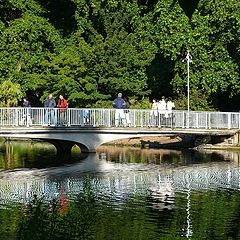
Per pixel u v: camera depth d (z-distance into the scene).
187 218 18.69
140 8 48.84
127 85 46.12
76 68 45.75
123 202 21.27
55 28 51.59
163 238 16.28
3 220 18.05
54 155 38.59
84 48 45.81
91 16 49.81
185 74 44.66
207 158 36.31
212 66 44.00
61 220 14.47
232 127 40.97
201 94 45.09
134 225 17.69
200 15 43.78
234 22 42.66
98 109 38.53
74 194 22.72
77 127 37.78
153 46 47.03
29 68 48.34
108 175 28.55
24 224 13.24
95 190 23.92
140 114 39.22
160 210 19.92
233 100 49.25
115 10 48.16
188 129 39.78
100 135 38.62
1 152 41.19
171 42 43.47
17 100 47.16
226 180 26.70
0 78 48.09
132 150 42.00
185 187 24.73
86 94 45.75
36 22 48.88
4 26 49.41
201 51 43.78
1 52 48.22
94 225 17.20
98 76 46.19
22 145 47.78
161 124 39.56
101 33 49.75
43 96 46.38
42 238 12.77
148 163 33.62
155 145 45.16
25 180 26.95
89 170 30.42
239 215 19.12
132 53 46.69
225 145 42.03
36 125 37.19
